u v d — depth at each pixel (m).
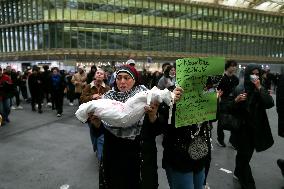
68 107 15.48
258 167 5.87
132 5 57.19
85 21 53.22
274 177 5.31
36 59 54.81
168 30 61.56
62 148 7.23
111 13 55.34
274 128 9.92
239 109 4.34
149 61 24.42
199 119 3.04
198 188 3.28
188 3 62.56
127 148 2.71
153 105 2.60
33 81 13.28
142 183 2.62
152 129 2.72
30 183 5.02
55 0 51.75
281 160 5.06
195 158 3.08
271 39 74.88
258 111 4.31
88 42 53.91
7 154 6.71
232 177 5.23
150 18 59.12
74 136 8.54
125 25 56.66
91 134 6.24
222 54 68.44
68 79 16.27
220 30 67.50
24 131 9.22
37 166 5.88
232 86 6.43
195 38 64.88
